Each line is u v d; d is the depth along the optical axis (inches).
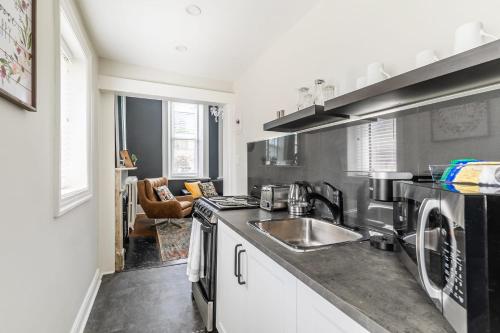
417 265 28.6
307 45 76.7
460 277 19.9
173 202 178.1
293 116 63.3
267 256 42.9
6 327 34.3
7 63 32.8
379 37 53.6
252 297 48.8
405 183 35.6
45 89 48.0
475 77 32.2
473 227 19.3
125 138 220.2
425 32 45.0
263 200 79.1
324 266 34.9
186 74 123.3
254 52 101.9
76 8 70.4
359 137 57.4
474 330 18.8
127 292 93.7
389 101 44.4
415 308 24.6
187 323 76.0
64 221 59.2
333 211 62.6
